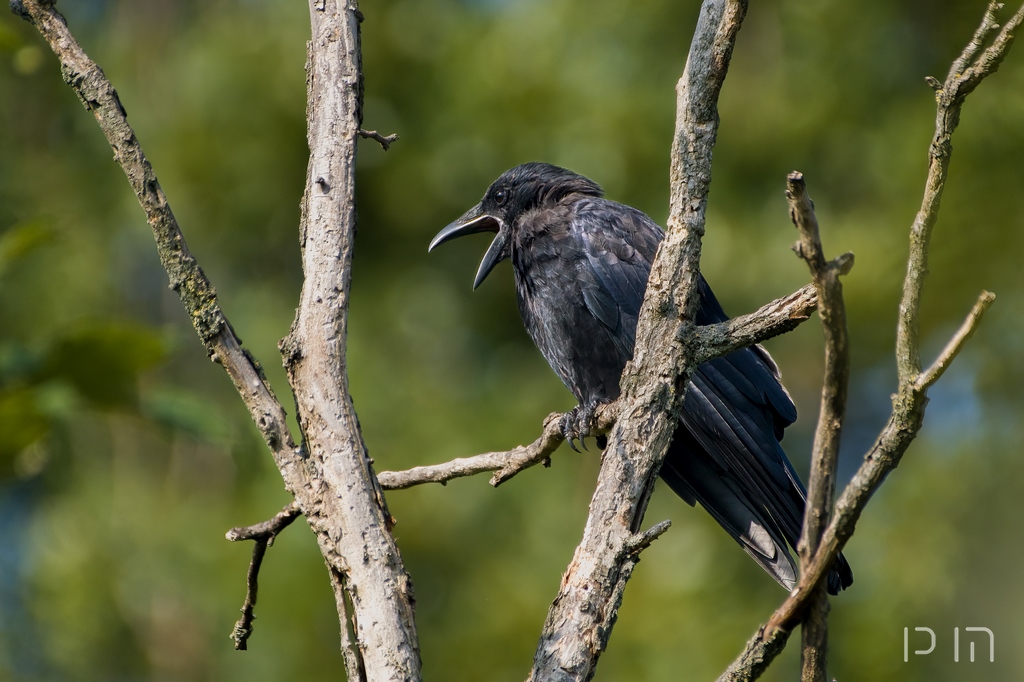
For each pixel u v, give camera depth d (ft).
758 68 44.80
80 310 45.39
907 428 11.16
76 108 49.06
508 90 45.55
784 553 23.32
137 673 40.09
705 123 13.67
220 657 38.96
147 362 20.43
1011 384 40.81
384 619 12.51
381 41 47.88
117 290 48.08
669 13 44.09
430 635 38.75
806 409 45.34
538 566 39.34
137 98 48.42
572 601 13.01
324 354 13.66
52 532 41.78
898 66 44.24
